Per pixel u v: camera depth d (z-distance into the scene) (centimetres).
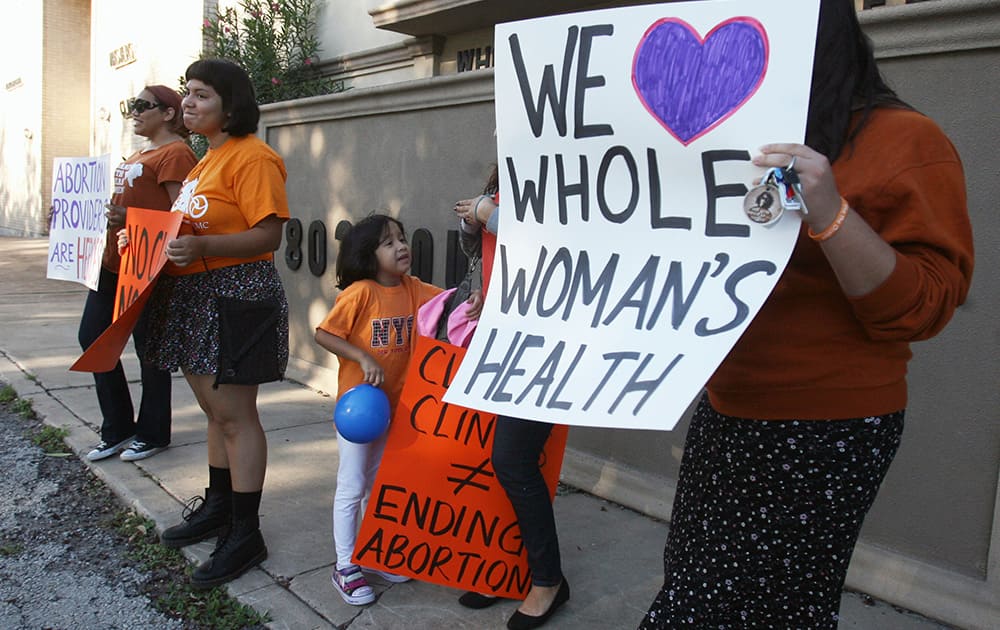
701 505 147
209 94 261
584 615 259
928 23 248
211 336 267
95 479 380
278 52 753
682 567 148
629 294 133
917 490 262
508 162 155
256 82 711
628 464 355
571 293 141
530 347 141
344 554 265
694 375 118
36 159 1855
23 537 320
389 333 269
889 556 268
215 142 272
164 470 381
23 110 1938
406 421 255
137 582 286
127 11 1242
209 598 270
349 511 263
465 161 417
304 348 566
